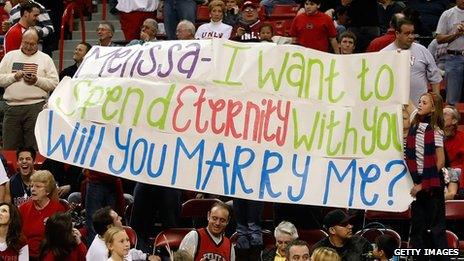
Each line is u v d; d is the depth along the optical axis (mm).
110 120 24188
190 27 30312
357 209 25172
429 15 35531
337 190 23562
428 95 23328
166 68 24281
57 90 24594
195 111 24047
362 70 23859
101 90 24406
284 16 36594
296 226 25953
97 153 24078
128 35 35812
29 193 26594
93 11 39781
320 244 23750
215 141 23906
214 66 24109
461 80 32812
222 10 33156
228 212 23922
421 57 29375
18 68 30391
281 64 24078
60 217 23375
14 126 30484
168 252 24188
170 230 25500
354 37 31094
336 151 23703
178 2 34875
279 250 23625
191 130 23984
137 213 25703
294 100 23953
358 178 23562
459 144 27438
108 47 25000
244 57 24172
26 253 23797
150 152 23984
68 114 24328
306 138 23812
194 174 23859
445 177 24984
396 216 26219
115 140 24109
